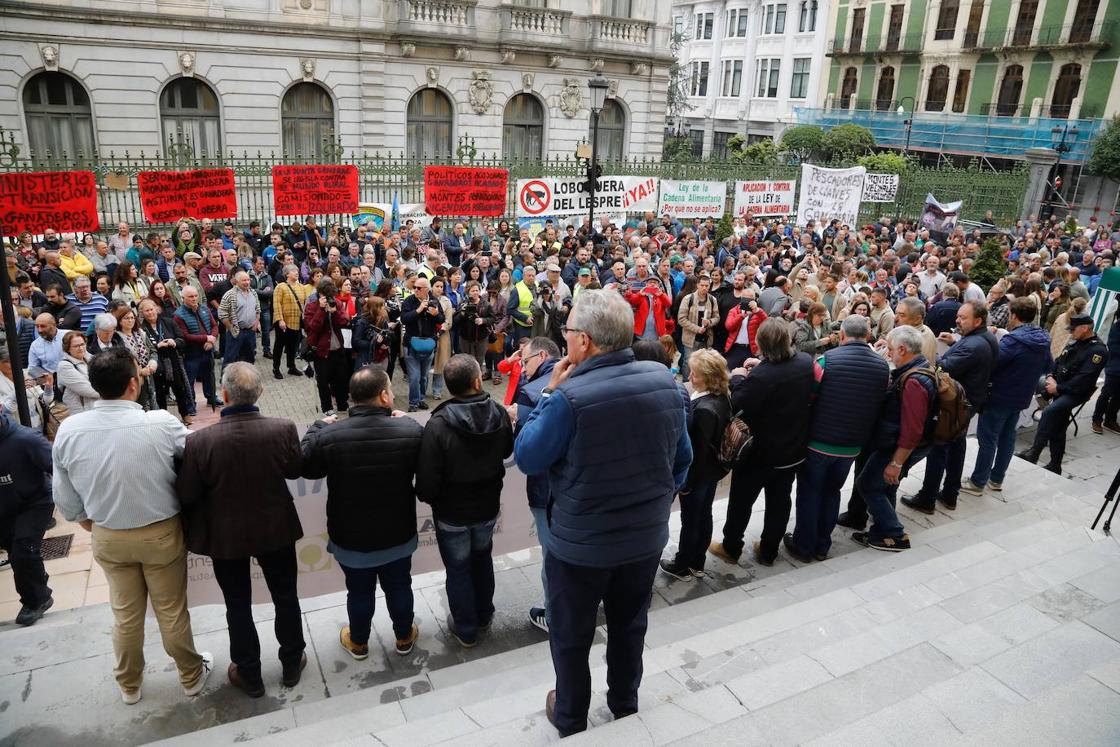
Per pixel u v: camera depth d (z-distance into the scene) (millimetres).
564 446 2984
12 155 15828
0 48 18578
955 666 3652
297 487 4922
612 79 27422
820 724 3117
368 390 4250
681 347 12047
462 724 3561
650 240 15922
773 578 5578
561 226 17781
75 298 10000
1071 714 2906
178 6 20203
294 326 11641
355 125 23500
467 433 4281
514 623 5086
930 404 5480
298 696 4332
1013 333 6828
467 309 11344
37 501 5160
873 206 26578
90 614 5242
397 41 23203
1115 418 10078
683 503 5363
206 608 5199
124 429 3777
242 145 22000
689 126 55344
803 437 5406
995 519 6645
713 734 3000
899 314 6352
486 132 25656
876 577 5371
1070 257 19172
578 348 3080
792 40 48094
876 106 44438
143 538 3885
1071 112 36188
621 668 3461
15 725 4004
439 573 5742
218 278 12234
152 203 14047
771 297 10969
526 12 24906
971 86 40062
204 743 3756
